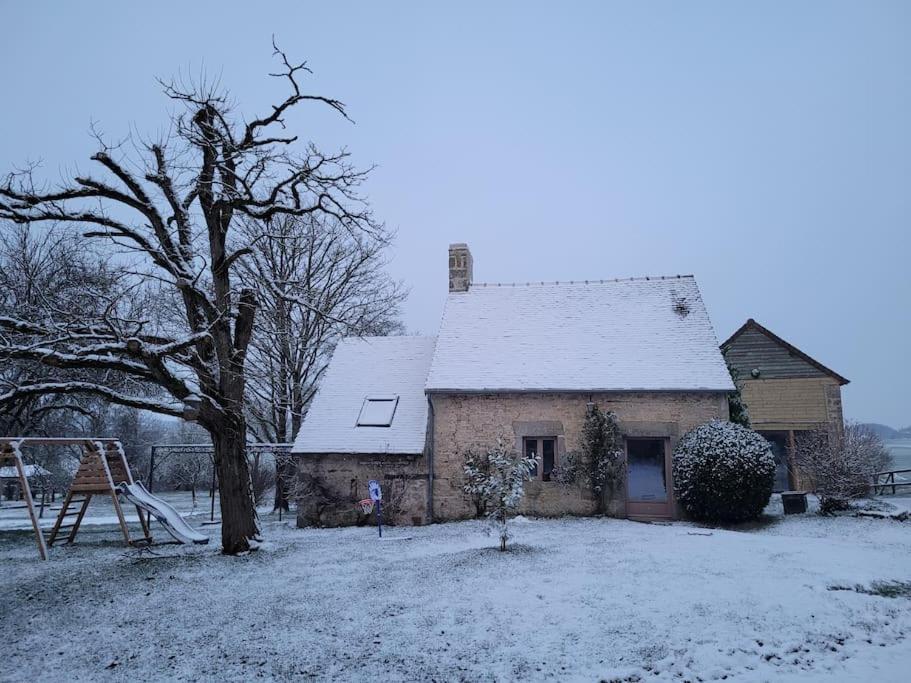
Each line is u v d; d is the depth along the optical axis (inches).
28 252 788.0
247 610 345.7
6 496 1282.0
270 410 1106.7
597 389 743.1
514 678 257.0
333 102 526.9
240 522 510.6
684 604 340.2
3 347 437.7
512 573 413.7
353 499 765.9
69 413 1070.4
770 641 292.2
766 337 1103.0
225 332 514.3
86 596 373.4
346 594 375.6
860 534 569.3
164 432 1876.2
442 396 780.6
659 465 742.5
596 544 521.0
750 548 489.1
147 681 257.4
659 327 826.8
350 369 899.4
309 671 265.1
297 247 997.2
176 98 503.5
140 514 577.9
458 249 947.3
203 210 534.0
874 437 1181.7
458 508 754.2
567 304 889.5
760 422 1072.2
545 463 756.6
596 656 277.1
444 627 313.7
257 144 515.2
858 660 273.6
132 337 451.8
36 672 266.8
